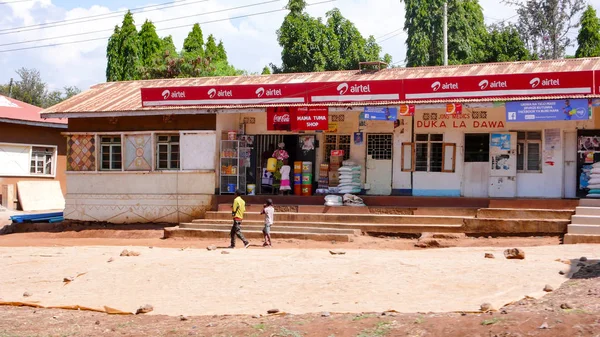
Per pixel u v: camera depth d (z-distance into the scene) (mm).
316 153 22812
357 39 40031
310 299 11227
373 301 10750
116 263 15367
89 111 23750
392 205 20844
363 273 12719
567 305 9055
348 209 20703
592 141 19828
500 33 40688
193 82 26250
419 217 19500
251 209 21781
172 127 23250
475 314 9266
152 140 23453
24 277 14734
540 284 10938
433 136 21562
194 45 49719
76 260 16203
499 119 20766
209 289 12453
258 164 23391
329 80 23656
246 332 9445
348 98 20812
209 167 22781
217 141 22766
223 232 20422
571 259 13320
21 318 11406
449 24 37844
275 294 11734
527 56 38875
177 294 12336
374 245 18047
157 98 22875
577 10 43906
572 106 18469
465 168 21172
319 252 16094
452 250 16031
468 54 38062
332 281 12234
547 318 8469
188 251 17359
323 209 20938
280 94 21516
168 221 23109
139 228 22875
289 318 10023
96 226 23750
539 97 18828
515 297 10164
